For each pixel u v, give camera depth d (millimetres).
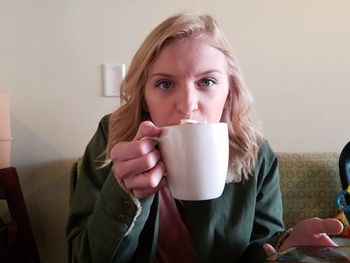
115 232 433
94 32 1076
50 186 1094
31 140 1078
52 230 1104
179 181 383
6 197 929
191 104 478
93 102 1087
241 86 603
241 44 1127
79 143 1092
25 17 1056
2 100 897
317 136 1168
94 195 608
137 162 373
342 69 1168
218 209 654
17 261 929
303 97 1156
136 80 551
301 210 1000
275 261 392
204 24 526
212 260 645
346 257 389
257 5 1125
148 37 540
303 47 1148
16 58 1059
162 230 668
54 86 1073
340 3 1157
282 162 1021
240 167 648
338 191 1015
